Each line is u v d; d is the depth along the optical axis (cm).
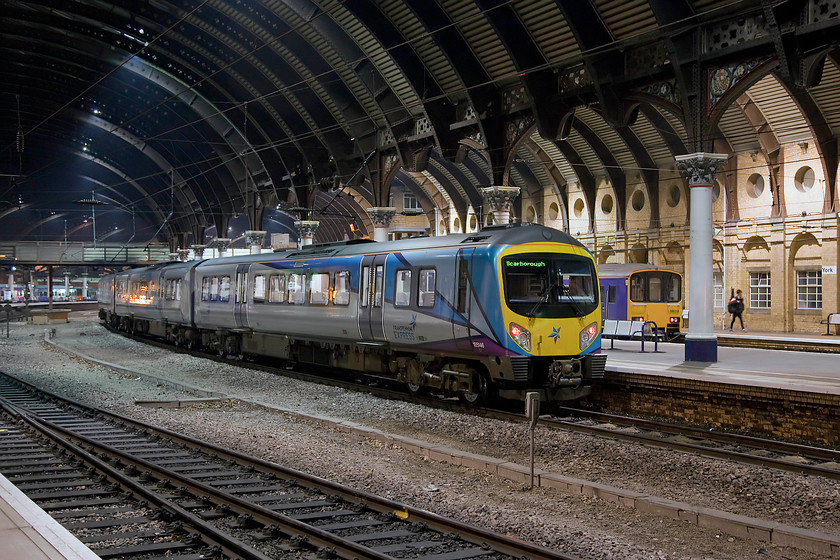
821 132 2709
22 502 741
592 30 1988
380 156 3192
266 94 3403
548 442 1242
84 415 1573
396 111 2969
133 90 4506
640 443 1239
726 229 3206
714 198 3272
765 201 3047
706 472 1040
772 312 3033
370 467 1090
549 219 4038
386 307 1789
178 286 3050
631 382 1625
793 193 2936
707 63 1805
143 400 1752
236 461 1100
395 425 1438
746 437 1262
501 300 1496
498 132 2494
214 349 2847
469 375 1617
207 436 1327
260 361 2656
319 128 3341
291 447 1229
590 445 1205
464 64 2428
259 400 1734
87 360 2688
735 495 949
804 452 1182
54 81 4566
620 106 2047
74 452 1141
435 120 2656
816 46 1605
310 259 2122
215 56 3356
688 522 835
